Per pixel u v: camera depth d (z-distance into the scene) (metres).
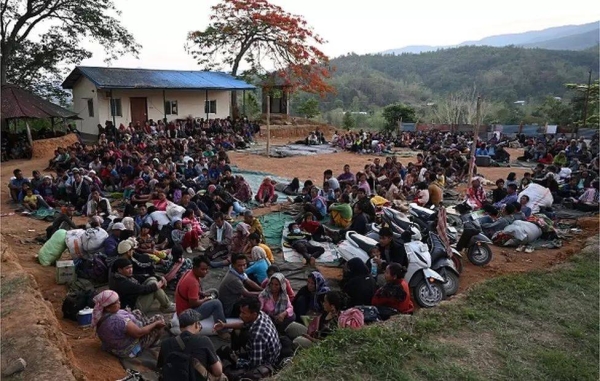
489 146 27.03
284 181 18.67
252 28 38.50
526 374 5.23
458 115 58.47
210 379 4.72
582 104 48.41
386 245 8.11
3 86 25.00
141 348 6.14
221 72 38.81
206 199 12.95
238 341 5.70
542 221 11.40
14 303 6.15
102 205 11.76
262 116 41.38
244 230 9.72
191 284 6.59
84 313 6.81
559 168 18.92
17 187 14.41
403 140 32.88
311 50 39.31
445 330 6.02
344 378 4.80
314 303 7.07
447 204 15.14
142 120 32.47
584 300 7.22
